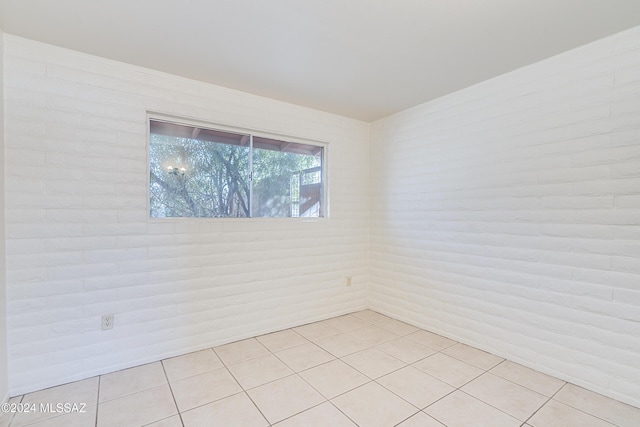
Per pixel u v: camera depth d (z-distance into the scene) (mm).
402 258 3285
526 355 2287
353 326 3129
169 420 1694
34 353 1960
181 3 1592
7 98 1878
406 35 1887
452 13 1670
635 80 1823
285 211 3127
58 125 2031
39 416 1721
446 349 2590
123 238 2248
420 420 1702
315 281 3262
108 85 2191
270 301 2951
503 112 2428
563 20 1735
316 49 2059
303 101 3012
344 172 3490
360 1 1571
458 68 2328
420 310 3084
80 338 2102
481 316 2576
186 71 2381
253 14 1687
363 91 2770
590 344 1984
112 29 1836
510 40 1944
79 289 2100
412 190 3180
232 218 2750
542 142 2209
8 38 1883
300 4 1600
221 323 2674
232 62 2240
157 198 2457
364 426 1648
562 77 2111
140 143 2312
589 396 1919
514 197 2363
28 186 1941
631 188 1838
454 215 2787
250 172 2896
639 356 1803
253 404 1838
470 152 2658
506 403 1852
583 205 2018
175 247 2455
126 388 1998
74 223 2082
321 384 2055
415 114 3145
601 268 1944
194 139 2619
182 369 2248
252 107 2822
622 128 1869
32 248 1954
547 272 2182
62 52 2041
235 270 2748
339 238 3451
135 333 2295
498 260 2459
